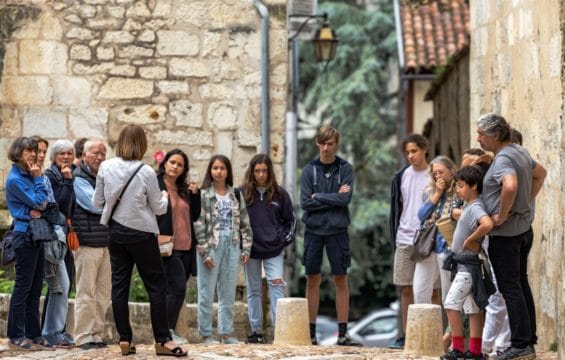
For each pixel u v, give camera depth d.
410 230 25.77
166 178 24.95
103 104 31.42
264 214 26.14
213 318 28.70
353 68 70.88
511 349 21.27
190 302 30.41
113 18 31.42
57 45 31.39
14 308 22.62
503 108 29.94
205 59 31.45
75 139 31.42
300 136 71.50
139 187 21.02
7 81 31.36
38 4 31.36
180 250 24.78
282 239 26.30
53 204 22.69
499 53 30.36
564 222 19.94
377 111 69.38
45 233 22.38
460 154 38.53
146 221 21.08
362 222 68.00
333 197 26.08
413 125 51.84
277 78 31.58
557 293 23.91
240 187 26.38
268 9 31.53
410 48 49.22
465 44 36.56
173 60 31.45
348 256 26.38
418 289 24.91
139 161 21.31
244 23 31.44
